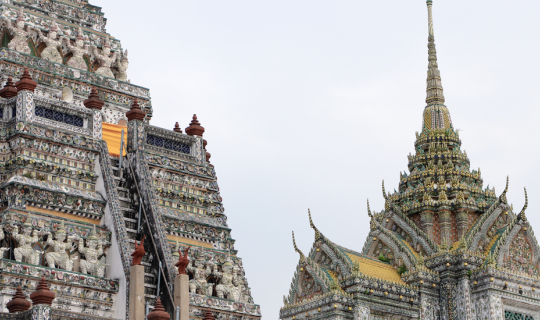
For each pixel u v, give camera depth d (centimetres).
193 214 4709
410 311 4681
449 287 4822
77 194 4178
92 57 5181
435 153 5500
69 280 3838
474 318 4778
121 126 4784
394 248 4956
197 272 4328
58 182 4216
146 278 4016
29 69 4719
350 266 4566
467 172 5434
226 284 4397
